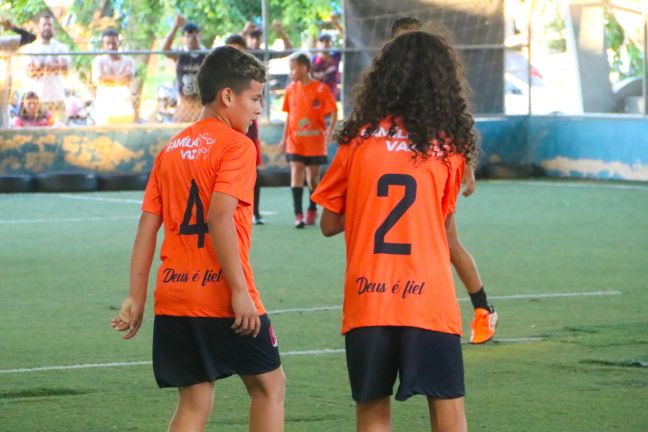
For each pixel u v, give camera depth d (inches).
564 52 2317.9
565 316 872.3
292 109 1471.5
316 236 1378.0
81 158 2076.8
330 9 2536.9
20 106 2080.5
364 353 429.1
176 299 450.0
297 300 948.6
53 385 669.9
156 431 576.4
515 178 2199.8
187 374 451.8
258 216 1503.4
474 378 681.6
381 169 435.5
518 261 1158.3
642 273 1080.2
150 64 2142.0
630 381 673.0
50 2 2160.4
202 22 2383.1
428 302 428.1
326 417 599.5
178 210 454.6
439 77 437.7
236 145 447.8
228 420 596.1
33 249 1275.8
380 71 443.2
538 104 2379.4
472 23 2236.7
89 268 1135.0
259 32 2177.7
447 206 446.0
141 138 2103.8
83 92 2119.8
